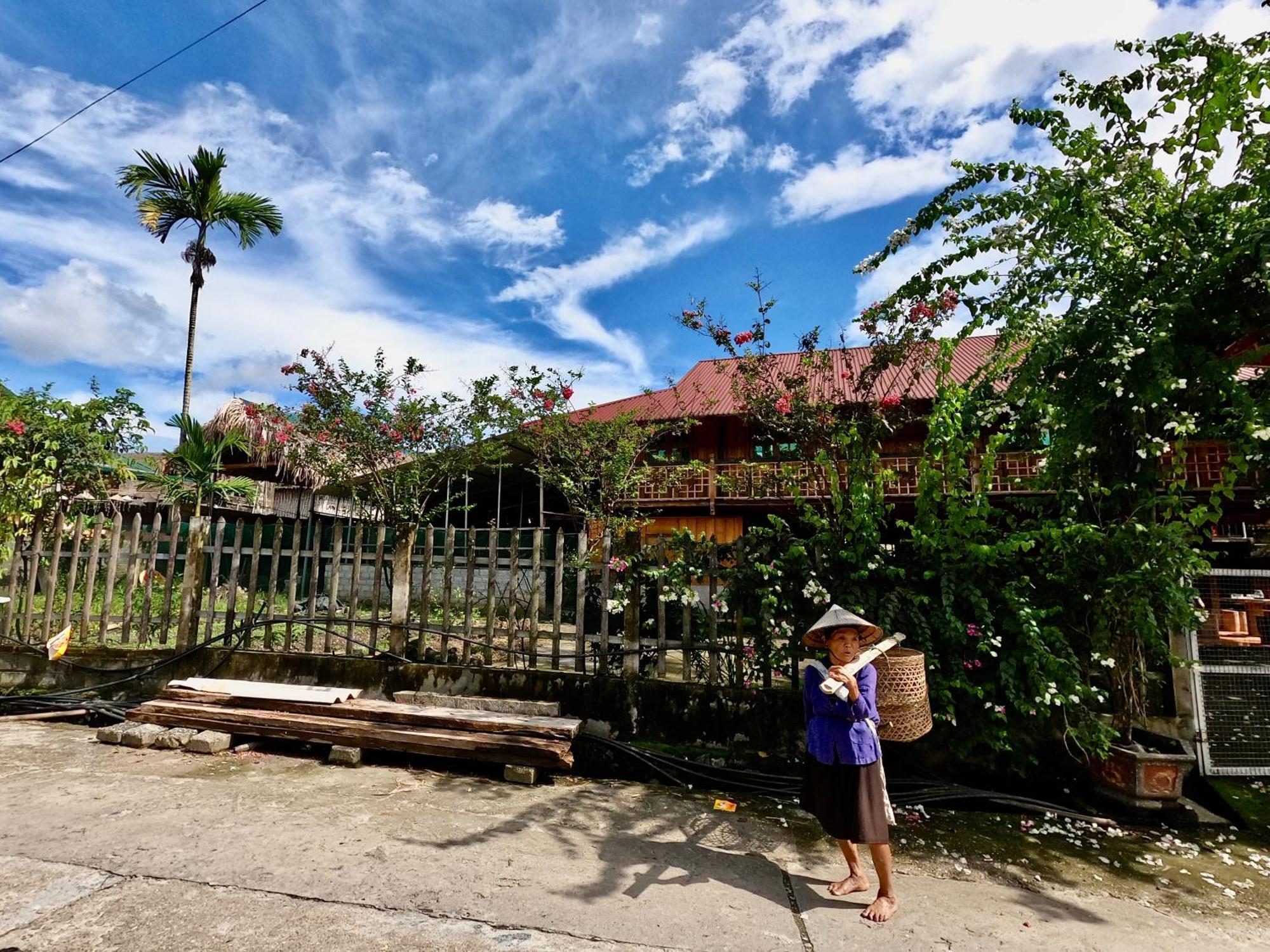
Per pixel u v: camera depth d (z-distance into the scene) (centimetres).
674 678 569
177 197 1689
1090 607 461
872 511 496
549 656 552
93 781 427
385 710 502
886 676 356
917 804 438
